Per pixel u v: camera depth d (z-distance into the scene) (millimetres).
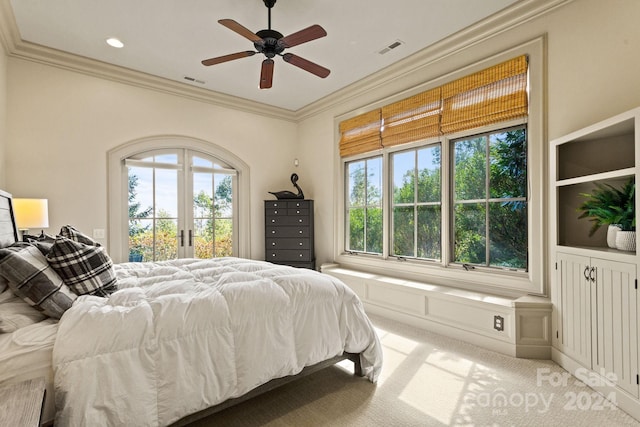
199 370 1520
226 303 1717
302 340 1915
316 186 5035
